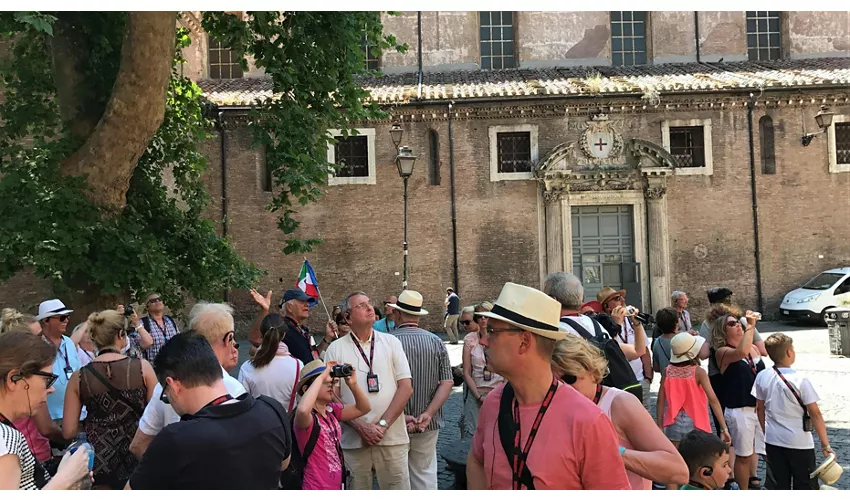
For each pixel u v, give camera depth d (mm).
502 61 29109
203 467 3121
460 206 25234
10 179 11828
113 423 5141
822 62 27734
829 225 25141
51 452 6098
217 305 4746
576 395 2990
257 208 25078
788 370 6492
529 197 25328
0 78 15164
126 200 13758
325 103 13891
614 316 6438
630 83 25234
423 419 6078
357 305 5676
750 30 29172
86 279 12211
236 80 27703
